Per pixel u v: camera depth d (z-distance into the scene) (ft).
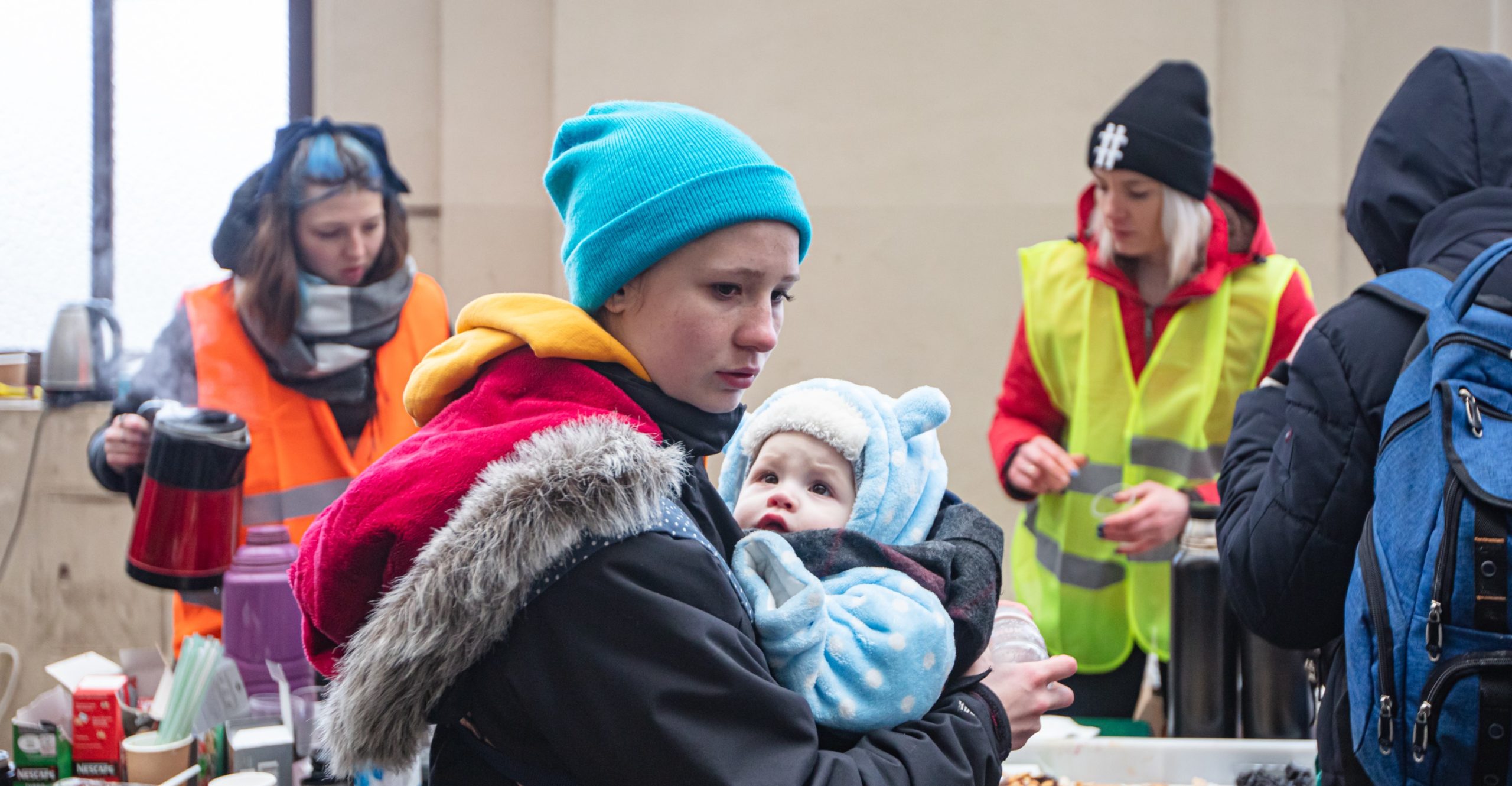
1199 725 5.11
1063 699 2.98
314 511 6.16
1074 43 10.14
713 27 10.23
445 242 10.12
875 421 3.00
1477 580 2.90
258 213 6.08
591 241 2.37
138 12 9.29
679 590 2.22
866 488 2.93
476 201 10.12
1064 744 4.71
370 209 6.25
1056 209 10.23
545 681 2.19
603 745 2.13
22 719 4.46
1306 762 4.64
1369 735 3.12
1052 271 7.28
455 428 2.42
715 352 2.37
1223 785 4.66
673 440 2.47
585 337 2.40
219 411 5.05
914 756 2.36
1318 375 3.53
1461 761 2.94
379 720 2.28
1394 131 3.89
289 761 4.19
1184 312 6.82
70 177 9.19
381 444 6.36
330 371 6.16
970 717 2.57
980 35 10.21
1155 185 6.56
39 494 7.63
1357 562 3.23
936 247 10.33
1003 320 10.30
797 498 2.93
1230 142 10.04
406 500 2.25
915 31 10.23
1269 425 4.00
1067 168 10.21
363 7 10.00
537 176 10.16
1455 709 2.91
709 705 2.15
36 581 7.63
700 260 2.33
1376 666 3.11
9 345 9.11
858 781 2.22
